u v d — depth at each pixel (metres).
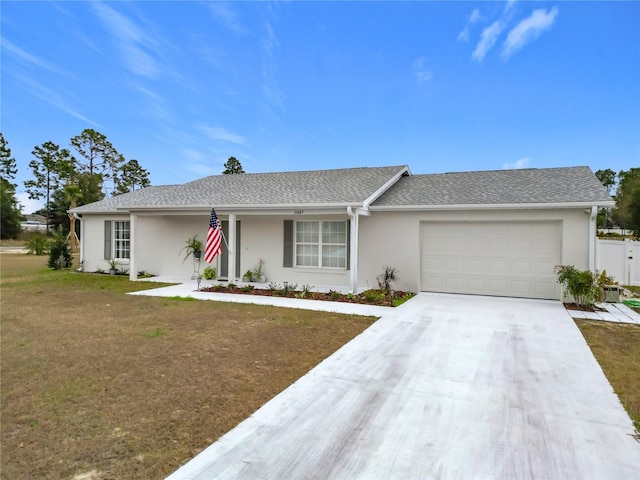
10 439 3.37
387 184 12.45
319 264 12.56
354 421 3.74
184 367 5.23
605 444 3.34
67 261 18.48
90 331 7.10
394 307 9.12
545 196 9.92
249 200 11.95
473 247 10.75
